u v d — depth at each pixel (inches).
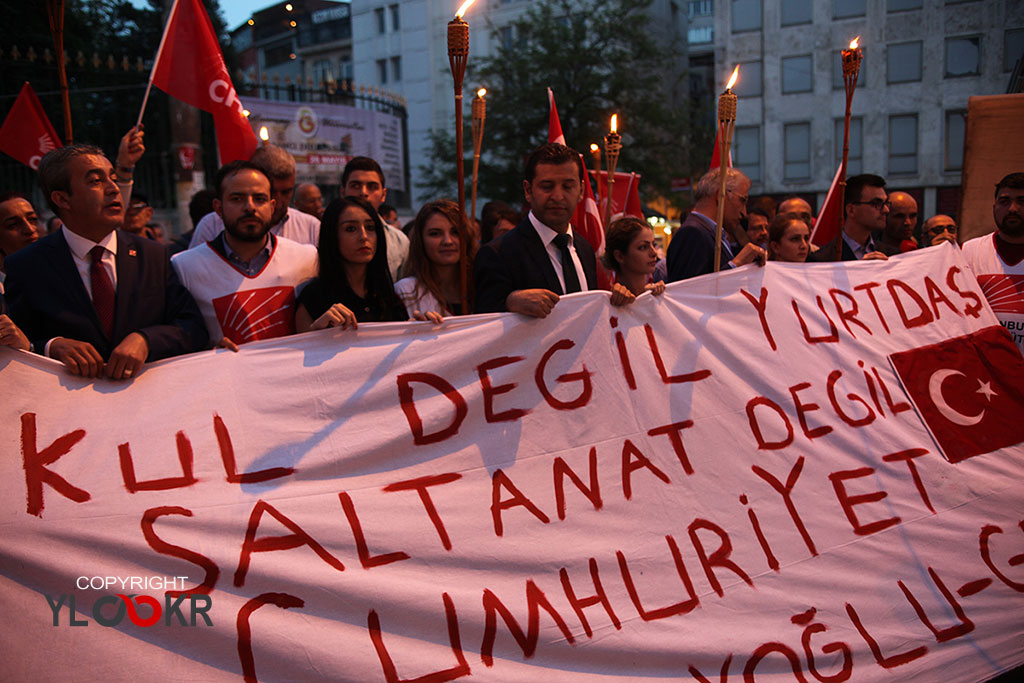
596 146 199.6
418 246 134.3
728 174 152.5
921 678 112.2
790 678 105.4
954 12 866.1
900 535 120.5
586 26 790.5
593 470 107.8
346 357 101.0
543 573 99.8
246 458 92.2
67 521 81.9
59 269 99.1
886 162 930.7
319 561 89.8
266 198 113.6
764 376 122.7
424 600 91.9
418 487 98.4
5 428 83.9
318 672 84.9
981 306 146.4
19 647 77.4
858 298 136.6
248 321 113.3
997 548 125.5
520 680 93.2
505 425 105.3
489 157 820.6
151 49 777.6
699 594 106.0
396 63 1247.5
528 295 108.0
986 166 177.0
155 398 91.7
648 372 115.2
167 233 498.3
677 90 1252.5
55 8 110.7
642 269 138.9
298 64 1464.1
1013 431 136.1
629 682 98.6
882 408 129.3
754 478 116.2
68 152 98.3
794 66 965.2
